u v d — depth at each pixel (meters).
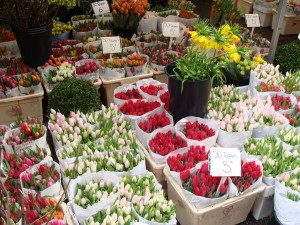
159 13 3.63
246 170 1.54
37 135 1.73
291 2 4.04
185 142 1.74
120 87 2.25
